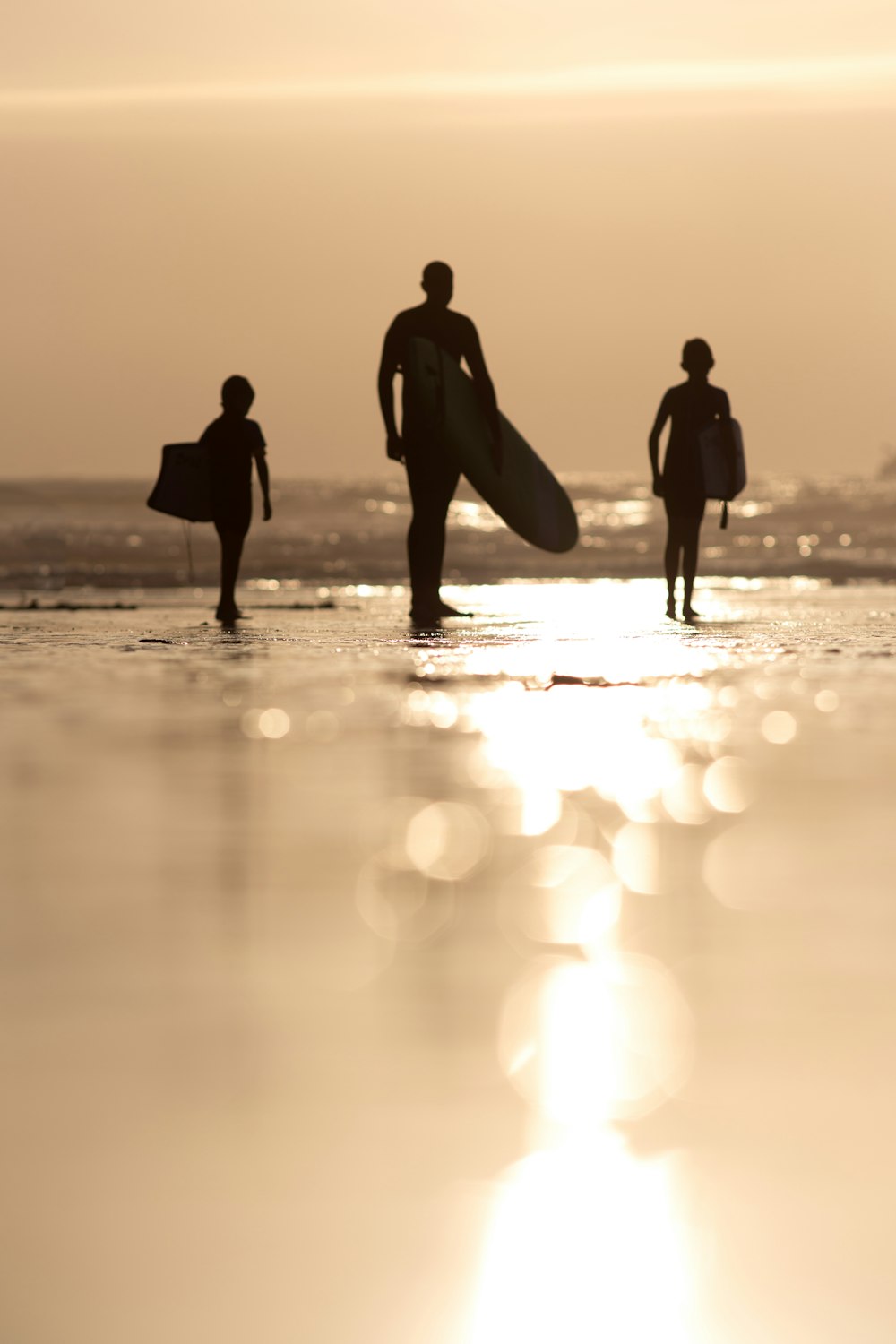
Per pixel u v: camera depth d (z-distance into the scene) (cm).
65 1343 395
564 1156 492
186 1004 642
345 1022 618
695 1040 596
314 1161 488
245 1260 431
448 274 3161
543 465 3438
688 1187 471
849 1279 423
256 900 828
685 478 3281
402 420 3195
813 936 747
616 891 858
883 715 1655
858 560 6694
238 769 1295
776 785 1209
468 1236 443
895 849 955
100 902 817
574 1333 399
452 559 6569
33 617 3372
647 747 1434
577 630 2930
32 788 1185
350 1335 397
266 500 3256
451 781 1248
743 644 2584
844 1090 545
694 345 3278
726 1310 409
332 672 2123
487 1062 573
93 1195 466
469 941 748
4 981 673
